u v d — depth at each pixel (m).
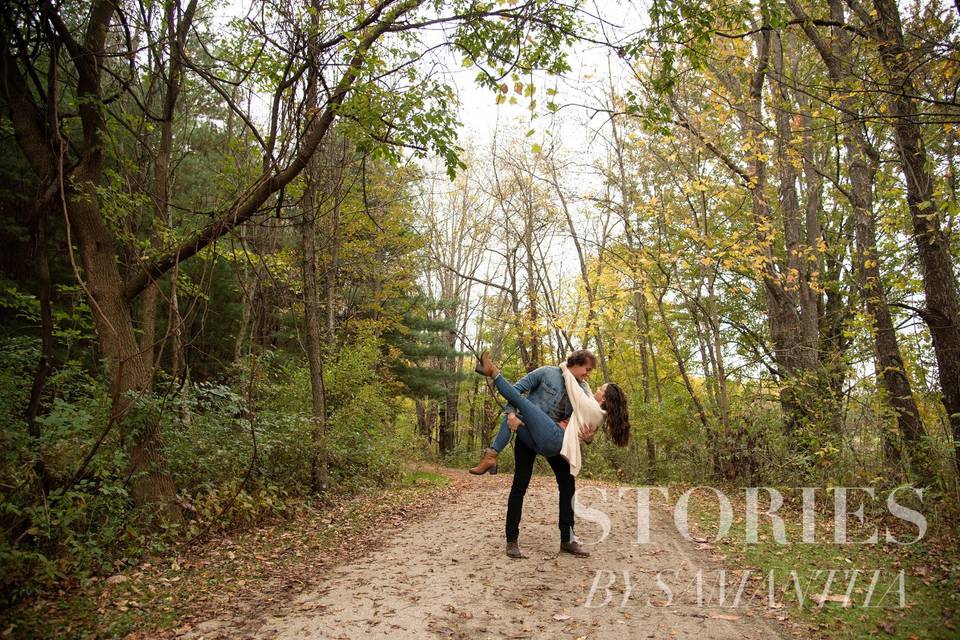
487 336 27.61
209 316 16.64
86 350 11.21
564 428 5.49
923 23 7.04
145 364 6.55
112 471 6.07
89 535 5.32
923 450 7.61
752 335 18.55
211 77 6.50
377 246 17.92
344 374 13.06
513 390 5.38
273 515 7.86
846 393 9.58
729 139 13.80
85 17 7.10
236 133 15.28
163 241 8.41
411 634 3.74
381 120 6.39
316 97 6.95
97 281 6.44
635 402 17.97
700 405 12.75
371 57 6.42
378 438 14.02
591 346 21.92
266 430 8.98
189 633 3.85
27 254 12.22
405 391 25.84
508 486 14.75
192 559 5.71
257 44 7.61
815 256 12.29
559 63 6.68
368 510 9.32
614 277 17.09
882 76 6.80
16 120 6.06
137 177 8.04
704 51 6.91
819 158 14.88
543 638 3.71
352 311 20.88
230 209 6.66
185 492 6.71
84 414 5.88
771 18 7.35
